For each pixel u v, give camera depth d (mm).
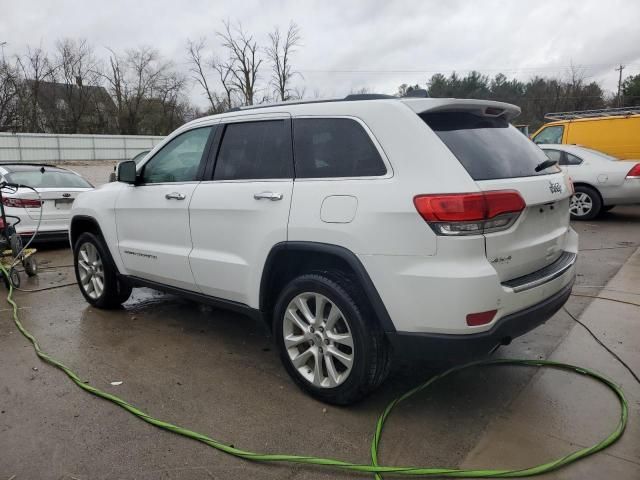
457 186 2594
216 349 4059
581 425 2879
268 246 3242
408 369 3604
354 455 2660
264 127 3498
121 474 2527
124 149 42375
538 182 2943
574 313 4633
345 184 2926
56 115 55031
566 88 60031
